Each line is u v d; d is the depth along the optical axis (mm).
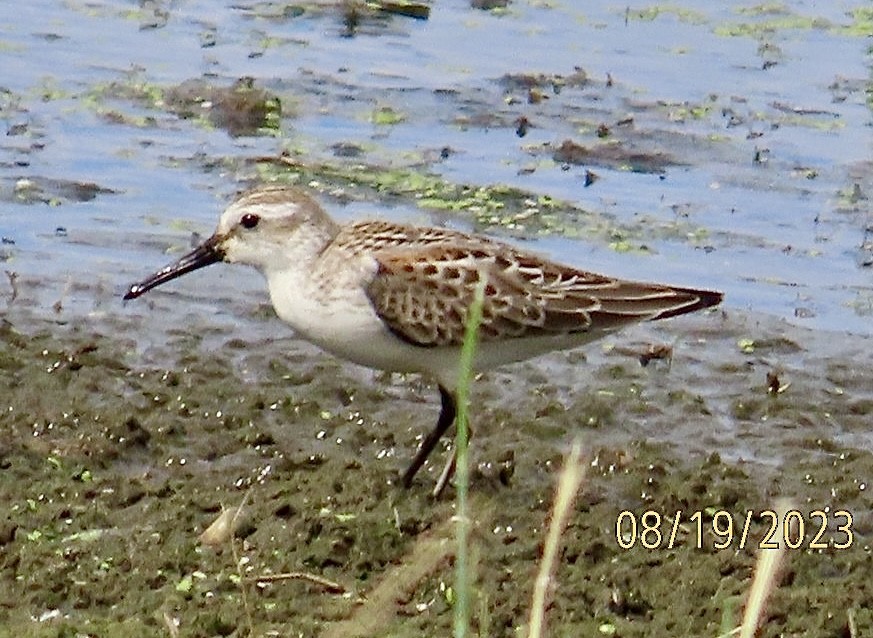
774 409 14594
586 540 12078
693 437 14062
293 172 18766
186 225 17500
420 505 12547
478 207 18125
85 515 11992
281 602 11062
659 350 15406
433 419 14102
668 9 23969
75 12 23125
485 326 12734
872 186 19078
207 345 15125
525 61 22000
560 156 19453
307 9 23562
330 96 20750
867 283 17078
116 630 10523
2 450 12820
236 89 20656
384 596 10836
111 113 20000
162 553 11539
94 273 16328
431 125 20141
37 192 17922
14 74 20891
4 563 11328
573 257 17125
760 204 18562
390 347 12883
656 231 17844
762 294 16719
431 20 23375
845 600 11461
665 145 19812
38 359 14453
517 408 14305
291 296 12992
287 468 13000
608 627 11008
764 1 24344
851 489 13234
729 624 9367
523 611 11117
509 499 12758
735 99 21094
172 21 23031
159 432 13328
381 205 18047
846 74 21969
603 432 14039
